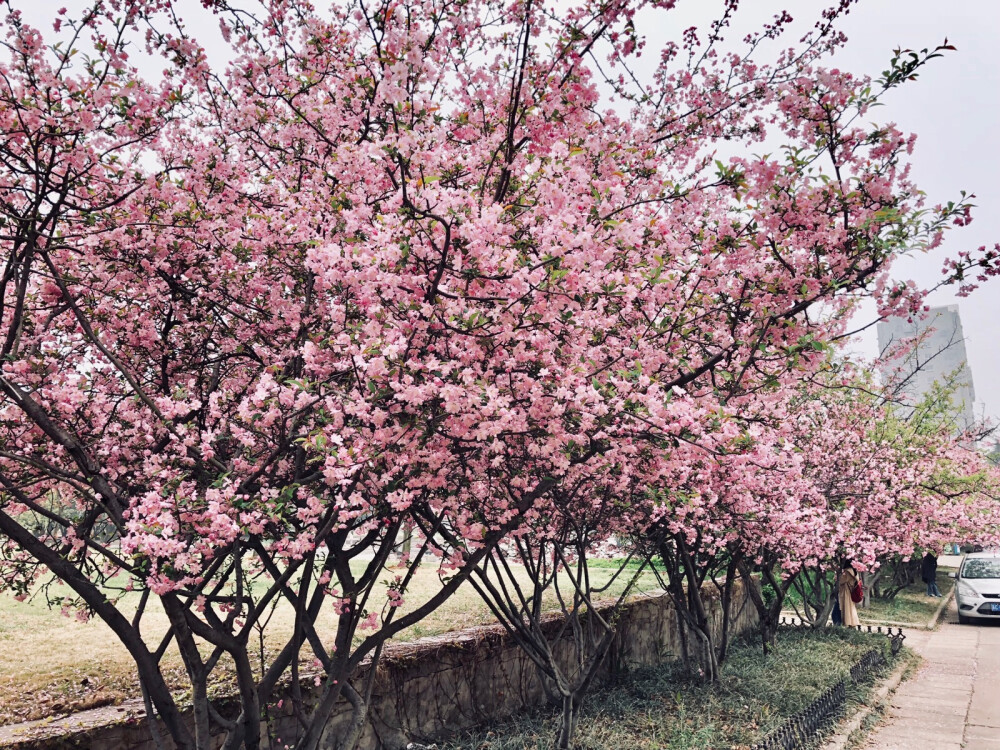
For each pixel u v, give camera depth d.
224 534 2.90
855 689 8.23
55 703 4.44
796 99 3.58
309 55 3.97
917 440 12.31
